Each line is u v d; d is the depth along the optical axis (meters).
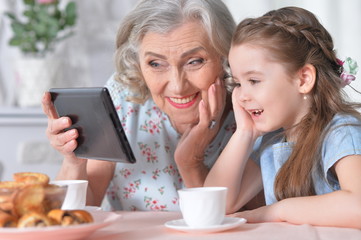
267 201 1.73
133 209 1.99
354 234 1.16
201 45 1.69
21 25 3.26
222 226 1.18
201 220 1.20
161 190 1.96
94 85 3.45
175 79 1.71
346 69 1.69
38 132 3.20
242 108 1.69
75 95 1.43
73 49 3.43
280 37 1.57
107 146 1.45
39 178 1.17
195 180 1.81
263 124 1.62
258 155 1.83
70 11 3.26
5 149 3.19
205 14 1.67
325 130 1.54
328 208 1.29
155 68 1.73
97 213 1.26
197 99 1.77
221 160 1.69
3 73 3.47
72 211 1.09
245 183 1.77
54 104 1.54
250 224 1.30
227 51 1.73
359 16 3.53
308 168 1.55
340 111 1.57
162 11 1.67
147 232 1.22
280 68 1.57
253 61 1.57
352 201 1.29
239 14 3.51
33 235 1.02
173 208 1.96
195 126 1.76
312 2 3.54
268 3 3.51
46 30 3.24
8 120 3.14
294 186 1.55
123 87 2.03
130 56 1.89
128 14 1.79
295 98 1.60
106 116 1.38
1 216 1.06
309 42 1.62
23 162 3.20
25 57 3.38
